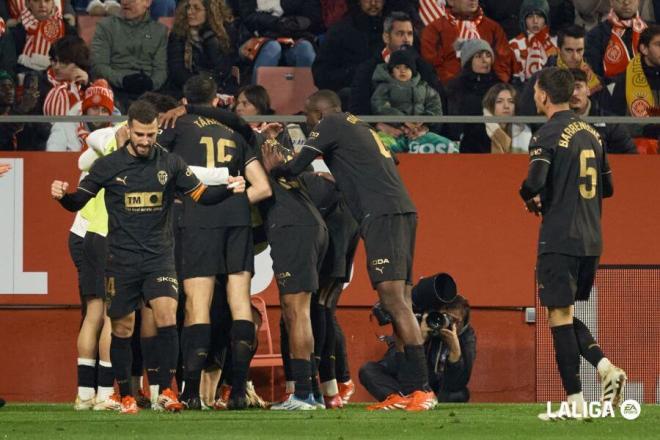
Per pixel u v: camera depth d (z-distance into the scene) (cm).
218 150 3097
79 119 3966
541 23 4866
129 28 4600
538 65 4844
